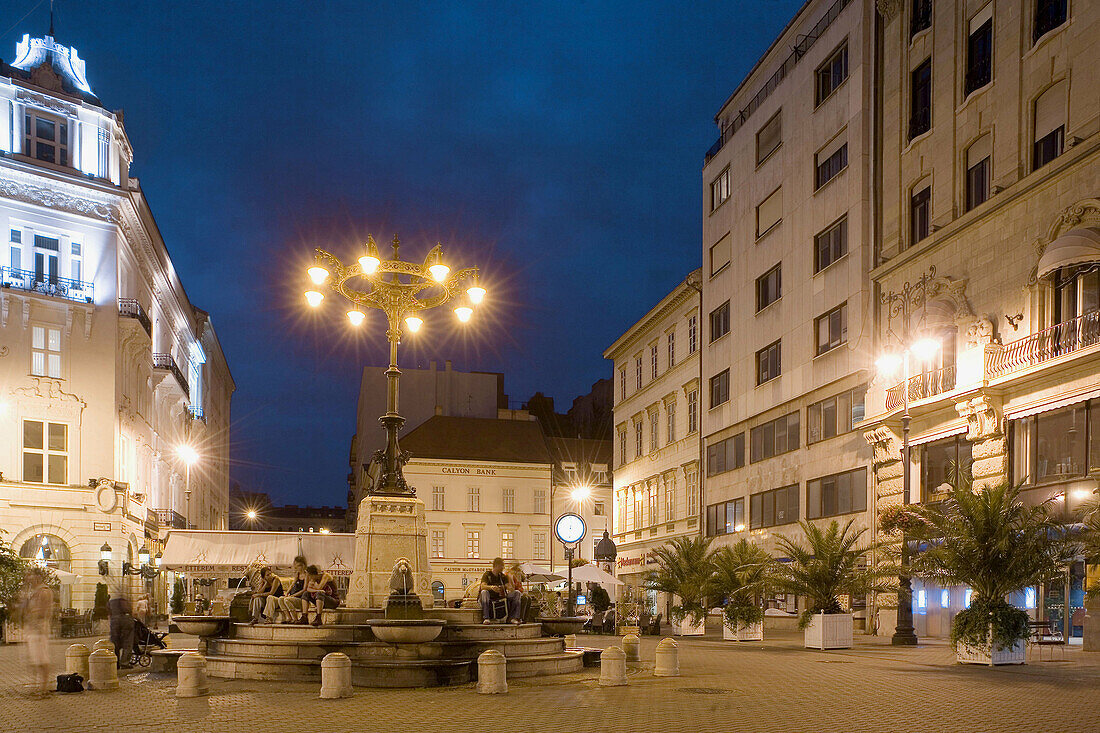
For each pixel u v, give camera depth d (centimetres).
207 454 7919
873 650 2231
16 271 3900
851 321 3197
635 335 5594
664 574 3206
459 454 6925
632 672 1680
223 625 1869
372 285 1922
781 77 3878
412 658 1516
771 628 3422
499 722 1084
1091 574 2069
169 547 3209
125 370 4425
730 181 4350
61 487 3909
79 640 3111
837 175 3344
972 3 2686
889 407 2848
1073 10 2275
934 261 2759
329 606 1778
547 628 1873
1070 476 2180
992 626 1720
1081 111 2228
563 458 7438
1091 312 2122
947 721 1068
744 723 1068
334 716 1141
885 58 3112
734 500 4122
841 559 2317
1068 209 2223
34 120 4084
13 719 1140
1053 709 1157
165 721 1112
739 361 4128
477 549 6794
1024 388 2323
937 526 1909
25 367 3900
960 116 2702
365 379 8419
